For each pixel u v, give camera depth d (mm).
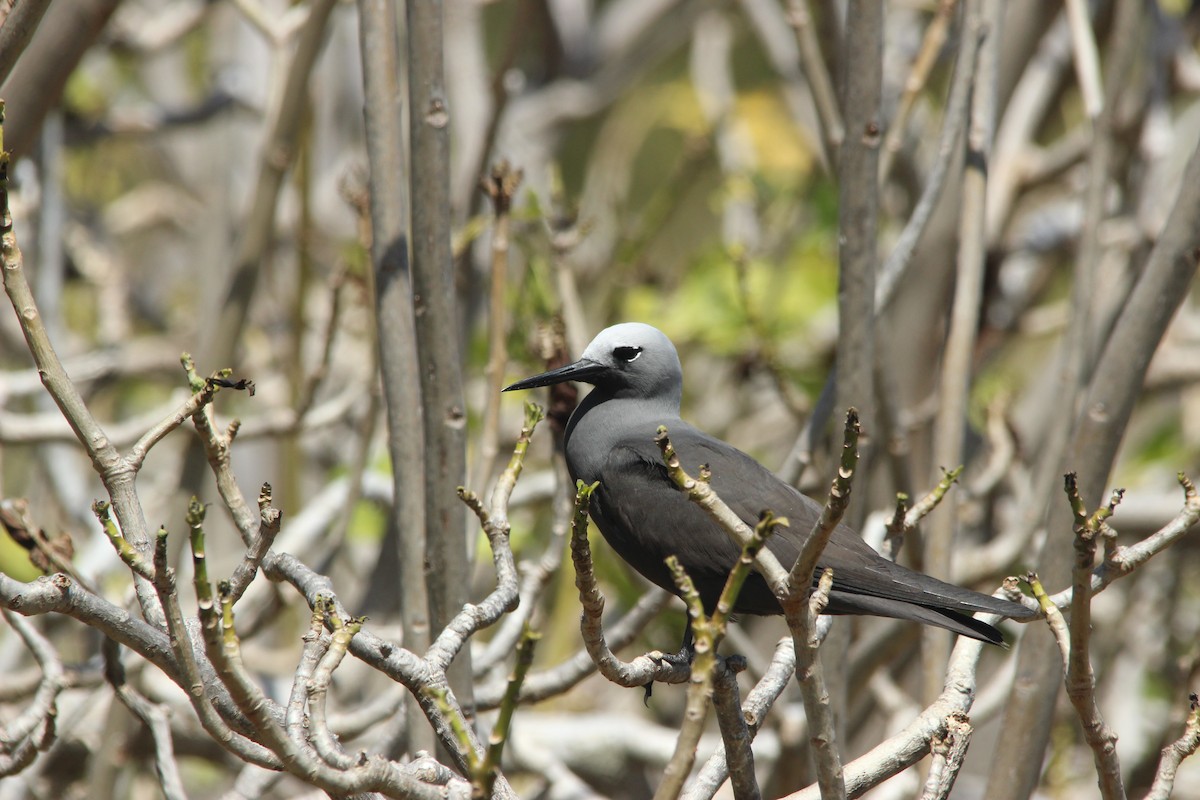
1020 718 8172
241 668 4672
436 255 7742
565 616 12641
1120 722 13859
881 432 9977
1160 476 15141
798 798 6660
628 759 12031
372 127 7852
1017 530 11062
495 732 4547
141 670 9828
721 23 18891
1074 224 15633
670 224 19969
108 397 17609
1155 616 14938
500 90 11711
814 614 5445
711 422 15812
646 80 21984
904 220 14672
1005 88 13359
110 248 18016
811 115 16734
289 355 14273
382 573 12766
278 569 6250
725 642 10680
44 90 9375
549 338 9453
